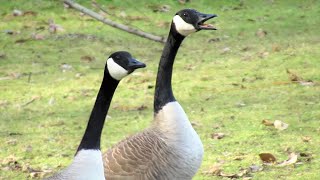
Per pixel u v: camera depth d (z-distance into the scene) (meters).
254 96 17.12
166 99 10.63
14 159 13.26
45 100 17.31
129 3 25.78
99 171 8.52
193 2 26.67
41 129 15.23
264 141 13.93
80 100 17.31
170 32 11.38
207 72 19.53
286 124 14.65
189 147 10.16
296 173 12.20
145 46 22.38
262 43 22.50
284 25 24.62
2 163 13.21
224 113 15.85
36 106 16.89
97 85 18.52
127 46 22.28
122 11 25.09
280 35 23.39
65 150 13.92
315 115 15.39
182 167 10.12
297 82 18.11
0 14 24.52
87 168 8.44
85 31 23.47
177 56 21.39
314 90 17.36
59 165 13.08
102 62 20.72
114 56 8.68
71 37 22.88
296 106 16.11
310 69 19.23
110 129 15.07
